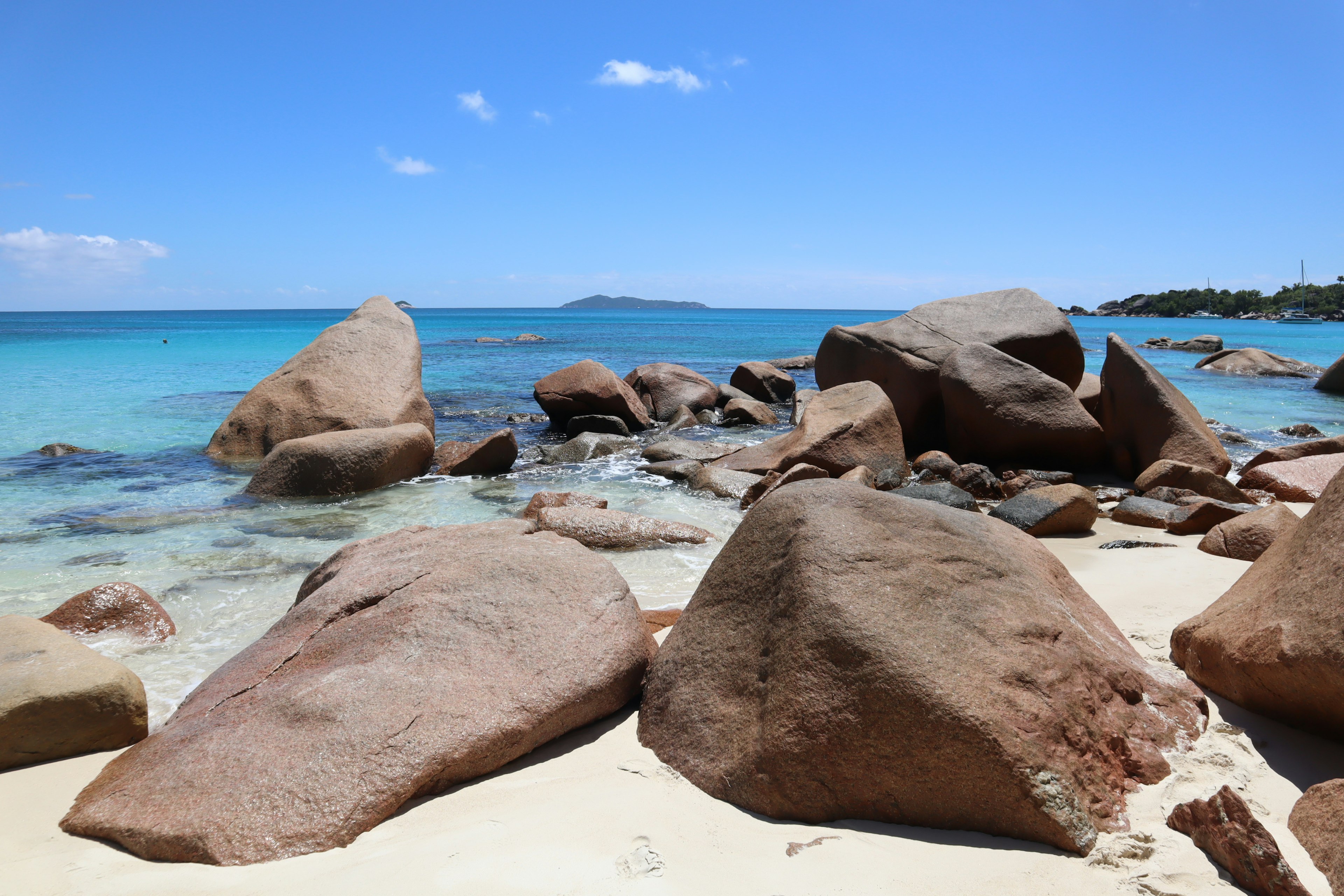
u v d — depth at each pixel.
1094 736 3.45
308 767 3.42
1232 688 4.30
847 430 11.70
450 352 40.66
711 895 2.77
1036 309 14.77
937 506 4.62
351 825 3.24
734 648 3.94
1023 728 3.23
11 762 3.95
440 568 4.85
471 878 2.87
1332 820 2.96
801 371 29.22
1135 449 11.91
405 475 11.82
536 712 3.89
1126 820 3.18
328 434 11.21
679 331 74.06
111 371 27.38
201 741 3.68
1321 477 10.21
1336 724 3.79
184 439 14.68
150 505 10.10
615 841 3.11
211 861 3.07
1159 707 3.93
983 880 2.83
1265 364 29.41
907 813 3.22
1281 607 4.13
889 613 3.60
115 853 3.18
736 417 17.59
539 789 3.56
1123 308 137.38
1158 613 5.84
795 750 3.34
